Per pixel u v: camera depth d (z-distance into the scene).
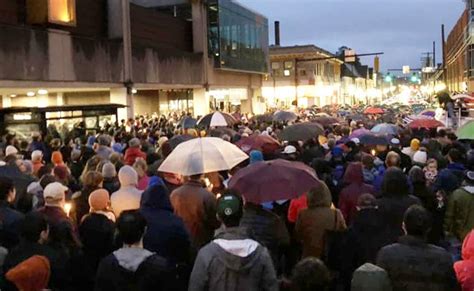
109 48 29.69
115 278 4.46
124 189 7.24
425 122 17.98
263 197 6.66
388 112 33.84
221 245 4.59
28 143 17.69
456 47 90.19
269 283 4.59
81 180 10.00
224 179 10.82
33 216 5.49
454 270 4.76
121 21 31.19
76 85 26.94
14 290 5.21
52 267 5.36
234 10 47.41
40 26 25.31
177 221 5.87
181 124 21.72
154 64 34.75
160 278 4.48
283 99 77.50
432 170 9.59
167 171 7.89
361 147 13.35
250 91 54.59
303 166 7.26
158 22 37.25
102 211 6.41
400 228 6.37
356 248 6.38
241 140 13.43
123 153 14.91
